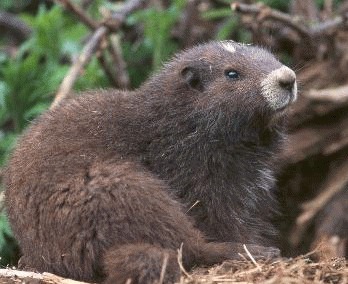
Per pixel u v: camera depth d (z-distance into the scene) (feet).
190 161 43.45
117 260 38.17
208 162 43.47
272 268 37.50
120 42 68.80
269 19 60.90
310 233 62.59
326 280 37.55
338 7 71.15
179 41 68.13
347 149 63.67
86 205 39.37
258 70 44.01
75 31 67.31
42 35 66.18
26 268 41.88
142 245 38.81
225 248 40.27
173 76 45.01
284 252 62.23
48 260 40.09
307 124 63.62
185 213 42.29
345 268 38.50
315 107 62.85
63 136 42.52
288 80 43.62
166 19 65.51
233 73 44.24
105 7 67.36
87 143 42.37
